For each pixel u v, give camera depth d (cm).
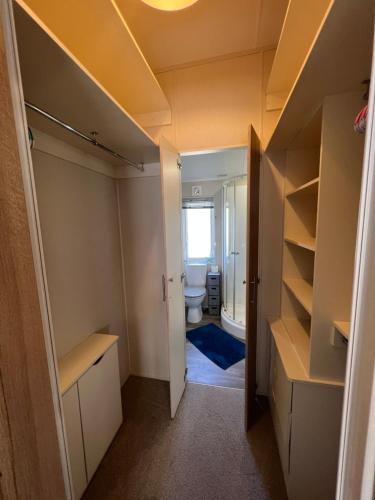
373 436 35
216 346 280
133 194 206
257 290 188
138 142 152
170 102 187
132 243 212
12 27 44
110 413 154
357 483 39
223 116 179
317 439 117
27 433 42
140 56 125
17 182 41
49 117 98
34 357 44
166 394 202
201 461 143
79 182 160
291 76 149
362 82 91
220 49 165
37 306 45
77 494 121
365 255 38
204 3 127
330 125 101
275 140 154
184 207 404
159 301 214
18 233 41
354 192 102
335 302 108
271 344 180
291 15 100
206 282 397
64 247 146
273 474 135
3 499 38
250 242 150
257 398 195
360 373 39
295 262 179
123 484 131
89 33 108
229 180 332
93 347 150
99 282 183
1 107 38
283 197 179
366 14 62
